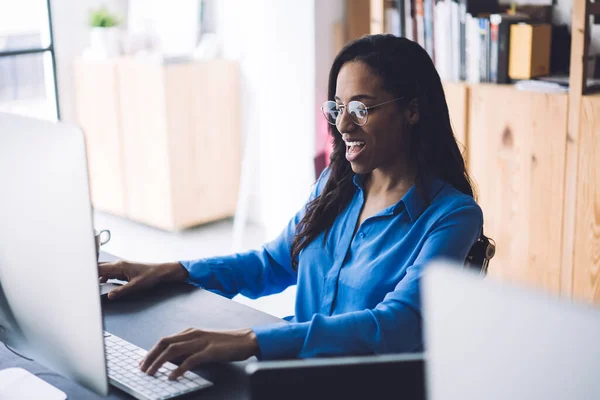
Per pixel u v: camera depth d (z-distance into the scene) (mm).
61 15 4672
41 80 4695
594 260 2750
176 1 4586
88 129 4758
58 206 1071
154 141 4363
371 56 1561
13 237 1178
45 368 1338
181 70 4273
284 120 3908
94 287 1060
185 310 1574
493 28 2910
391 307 1393
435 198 1585
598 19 2922
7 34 4508
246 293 1831
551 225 2846
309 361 784
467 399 578
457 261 1485
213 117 4504
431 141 1613
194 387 1227
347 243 1652
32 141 1097
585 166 2707
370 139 1579
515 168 2906
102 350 1088
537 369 538
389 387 776
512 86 2902
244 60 4539
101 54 4574
